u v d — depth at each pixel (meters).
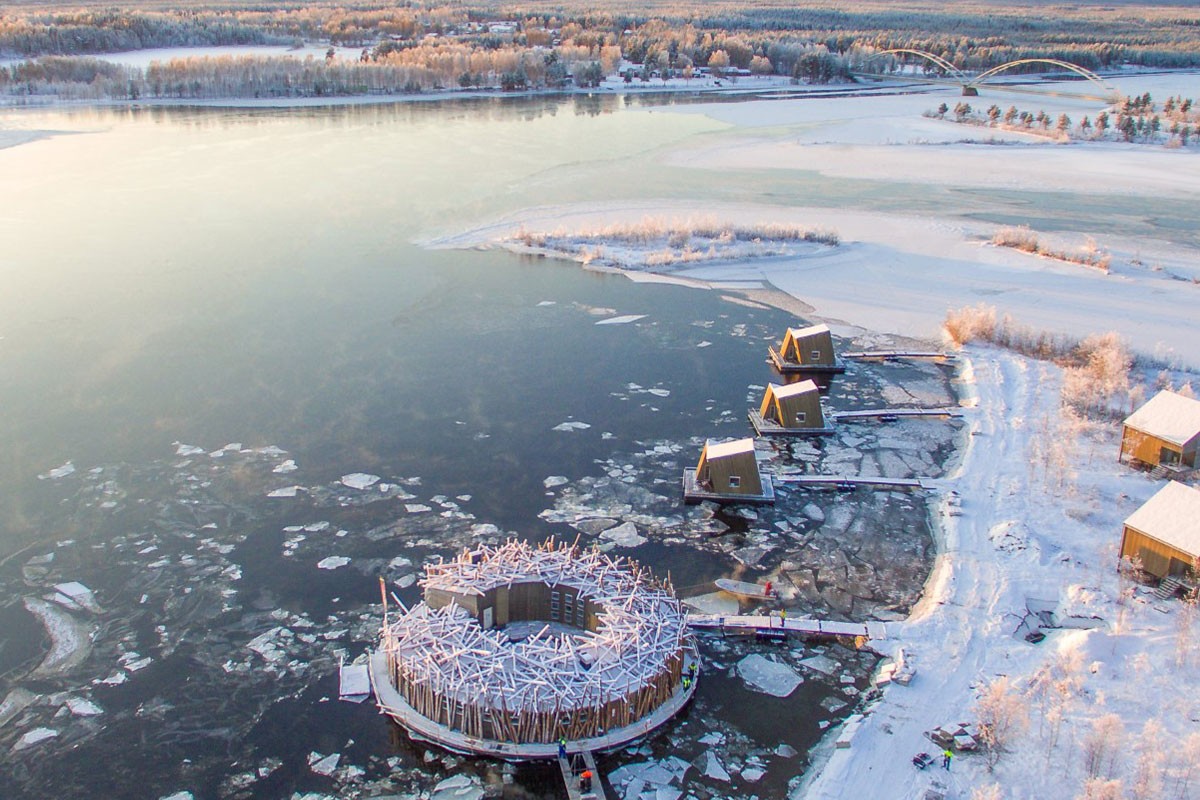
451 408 46.19
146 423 44.00
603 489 39.47
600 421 45.34
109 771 25.83
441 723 26.58
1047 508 37.81
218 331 55.00
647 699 26.89
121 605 32.09
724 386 49.53
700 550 35.62
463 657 26.95
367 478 39.78
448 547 35.28
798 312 59.97
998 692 26.56
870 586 33.69
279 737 26.89
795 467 41.56
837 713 27.81
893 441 44.06
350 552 34.91
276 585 33.09
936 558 35.28
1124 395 47.22
